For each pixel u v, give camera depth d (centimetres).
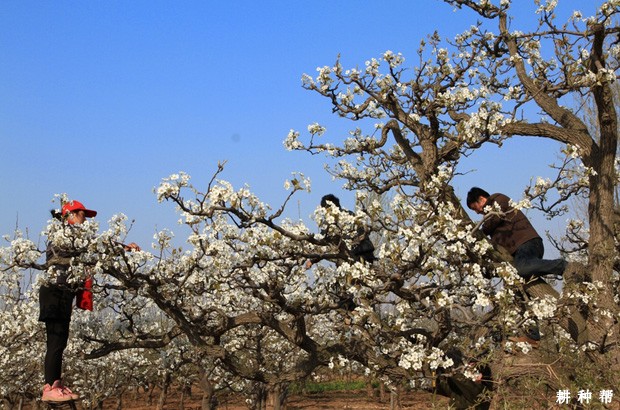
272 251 690
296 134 884
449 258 680
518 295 792
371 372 749
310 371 797
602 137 877
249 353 1248
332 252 719
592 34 847
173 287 777
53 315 686
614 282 909
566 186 897
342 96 879
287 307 740
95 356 819
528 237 785
